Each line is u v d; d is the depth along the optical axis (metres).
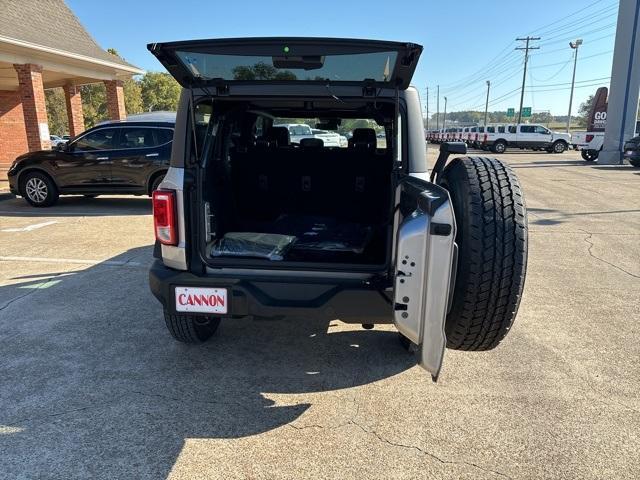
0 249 6.67
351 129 4.39
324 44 2.54
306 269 2.98
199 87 3.02
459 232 2.71
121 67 16.05
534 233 7.86
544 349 3.82
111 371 3.43
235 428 2.82
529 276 5.64
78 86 18.05
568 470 2.49
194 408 3.01
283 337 3.98
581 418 2.92
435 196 2.44
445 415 2.95
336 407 3.03
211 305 2.99
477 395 3.16
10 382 3.28
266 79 2.98
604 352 3.77
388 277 2.95
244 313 2.96
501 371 3.48
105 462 2.53
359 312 2.89
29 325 4.18
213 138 3.41
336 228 4.09
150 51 2.65
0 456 2.56
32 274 5.57
